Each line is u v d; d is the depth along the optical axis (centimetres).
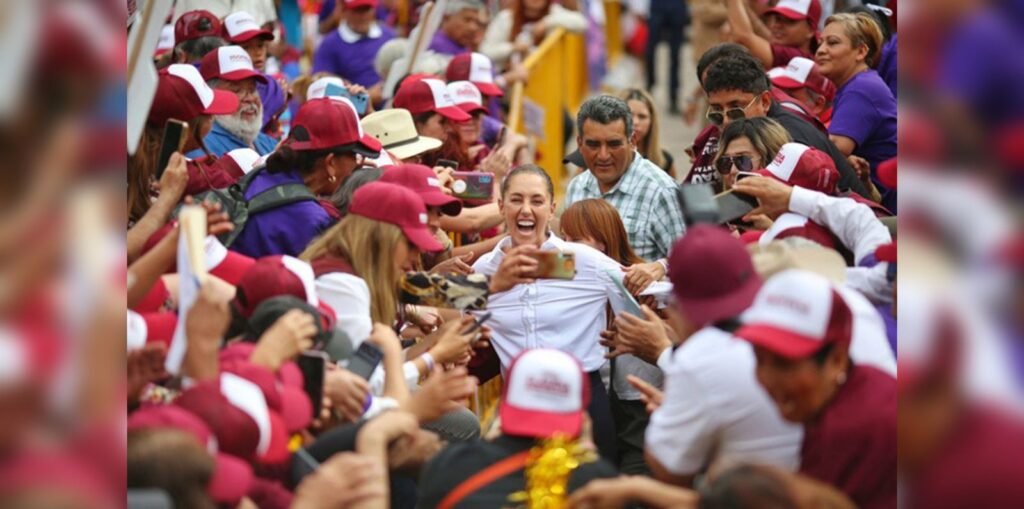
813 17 2081
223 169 1418
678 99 3575
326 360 973
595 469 905
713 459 902
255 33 1864
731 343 895
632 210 1608
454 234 1733
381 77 2322
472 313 1301
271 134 1856
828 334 833
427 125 1788
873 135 1708
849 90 1711
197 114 1325
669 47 3575
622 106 1616
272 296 1027
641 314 1268
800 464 866
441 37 2489
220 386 865
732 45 1700
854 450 838
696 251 917
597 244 1427
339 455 859
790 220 1196
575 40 3312
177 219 1234
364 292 1116
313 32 2900
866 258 1154
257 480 857
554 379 913
